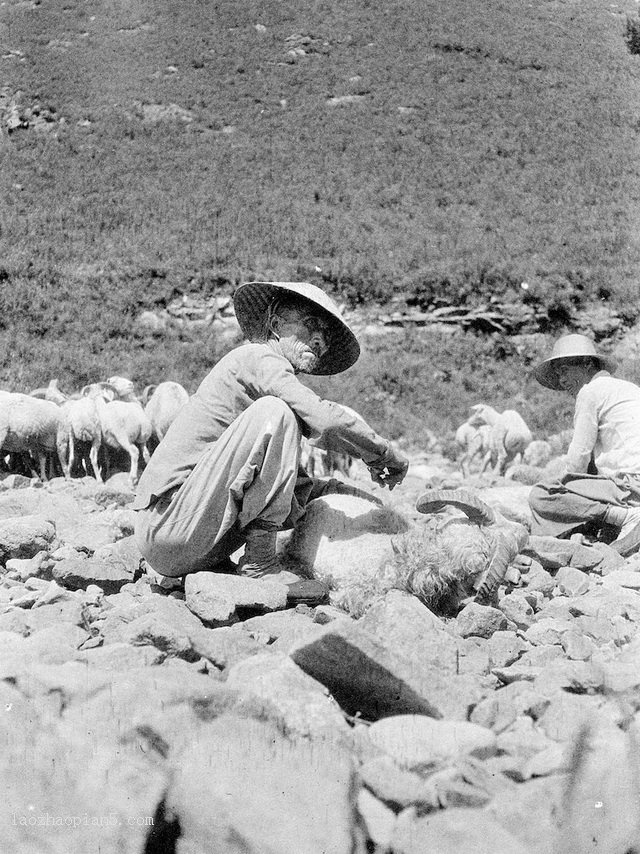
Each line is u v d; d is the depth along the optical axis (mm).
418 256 27688
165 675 3135
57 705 3043
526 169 32875
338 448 4359
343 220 29672
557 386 6719
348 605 4129
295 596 4207
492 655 3740
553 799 2621
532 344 25438
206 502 4145
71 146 33500
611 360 6465
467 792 2621
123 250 27391
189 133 34406
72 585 4715
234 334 24922
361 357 24094
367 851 2584
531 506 6316
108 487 8523
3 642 3590
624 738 2857
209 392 4309
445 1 41906
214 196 30688
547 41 39812
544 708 3074
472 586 4156
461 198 31266
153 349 24000
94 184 31266
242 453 4105
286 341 4422
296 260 27219
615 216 30219
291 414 4137
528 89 37062
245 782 2740
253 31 40219
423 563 4113
